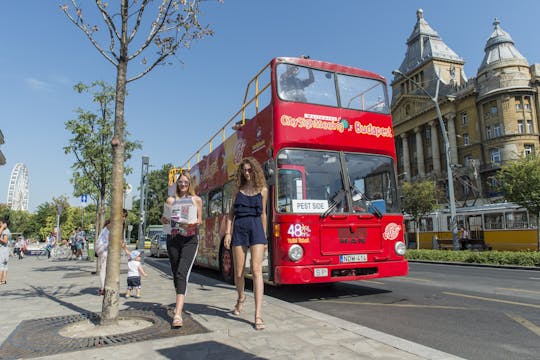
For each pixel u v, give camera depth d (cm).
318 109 815
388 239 803
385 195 834
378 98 890
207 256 1260
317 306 731
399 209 840
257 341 436
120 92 585
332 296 849
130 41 604
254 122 911
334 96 841
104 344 436
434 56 6562
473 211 2998
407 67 7138
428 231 3581
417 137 6569
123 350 411
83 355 398
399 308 698
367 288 966
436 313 649
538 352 438
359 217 781
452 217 2420
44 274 1363
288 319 542
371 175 830
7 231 1120
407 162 6825
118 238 547
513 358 419
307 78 834
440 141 6153
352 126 837
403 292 895
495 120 5206
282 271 716
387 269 786
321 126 808
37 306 695
